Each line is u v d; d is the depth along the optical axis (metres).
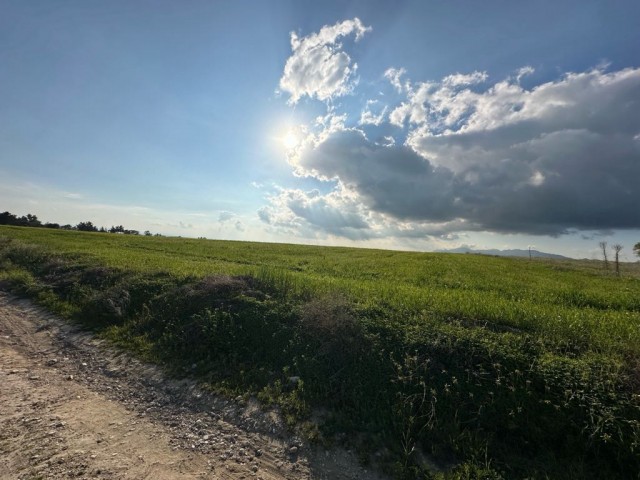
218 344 9.64
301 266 25.56
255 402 7.38
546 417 6.15
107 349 10.02
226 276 13.72
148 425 6.64
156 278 14.91
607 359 7.25
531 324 9.57
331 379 7.84
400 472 5.51
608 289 19.31
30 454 5.47
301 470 5.62
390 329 8.98
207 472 5.44
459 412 6.57
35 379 8.14
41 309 13.38
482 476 5.45
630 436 5.57
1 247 26.05
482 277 21.70
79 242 34.34
